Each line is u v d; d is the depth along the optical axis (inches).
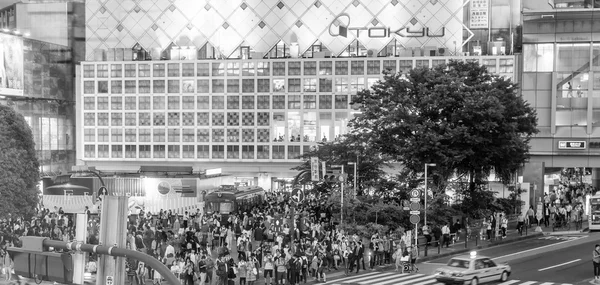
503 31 4192.9
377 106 2308.1
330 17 4296.3
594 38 3161.9
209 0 4384.8
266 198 3159.5
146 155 4156.0
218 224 1974.7
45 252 537.0
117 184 2475.4
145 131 4151.1
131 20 4443.9
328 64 3951.8
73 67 4448.8
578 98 3206.2
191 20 4404.5
